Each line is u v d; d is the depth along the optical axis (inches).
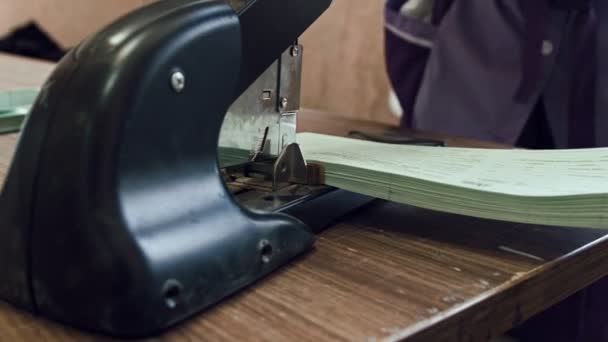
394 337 11.3
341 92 73.4
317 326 11.6
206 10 13.0
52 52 95.0
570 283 15.7
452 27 42.2
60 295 11.1
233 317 11.9
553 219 14.4
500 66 41.0
